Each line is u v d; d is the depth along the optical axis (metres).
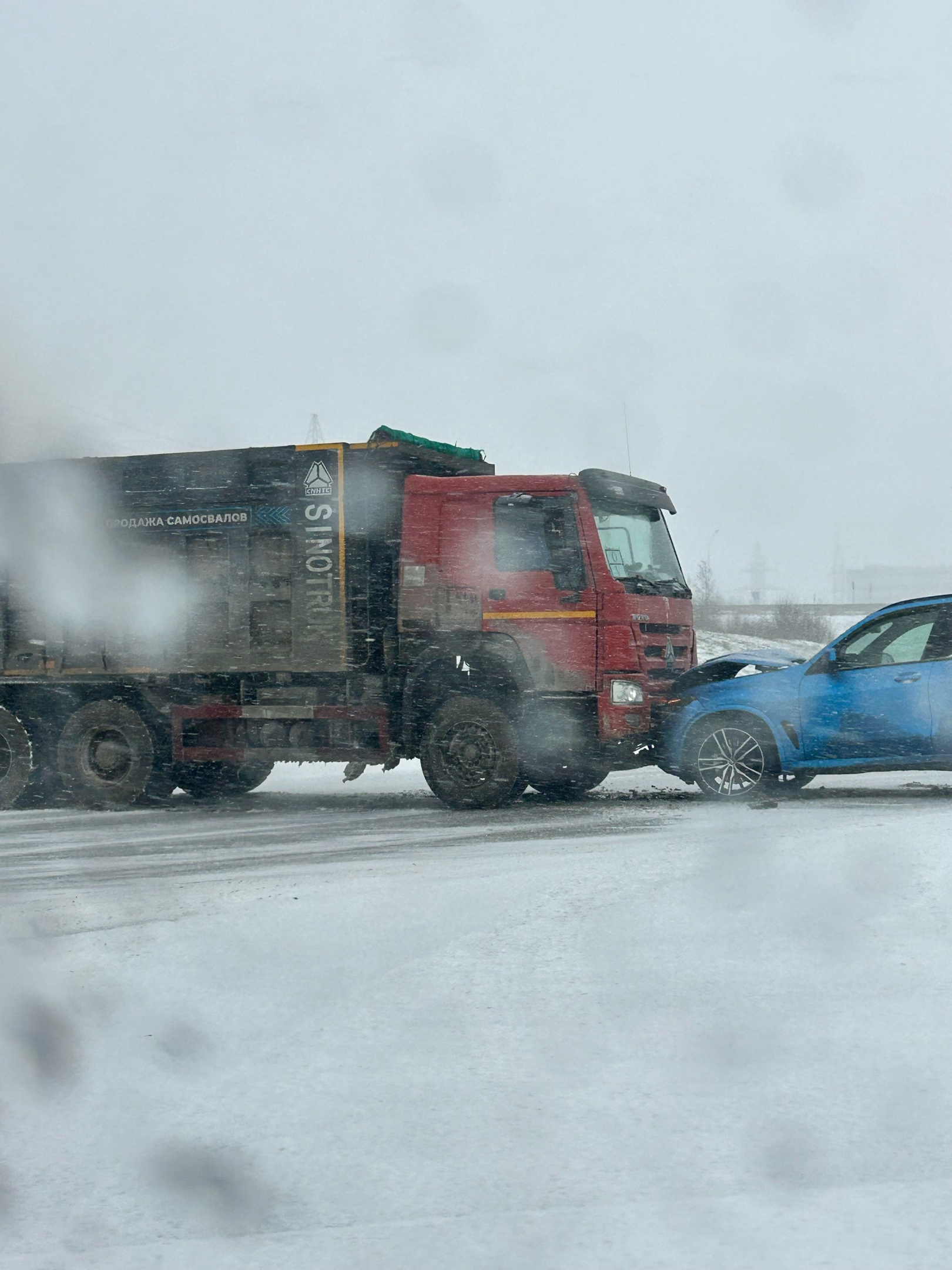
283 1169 2.71
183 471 11.97
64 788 12.39
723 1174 2.58
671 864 6.72
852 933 4.77
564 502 10.99
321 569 11.42
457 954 4.72
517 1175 2.63
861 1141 2.75
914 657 10.43
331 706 11.41
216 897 6.35
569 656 10.86
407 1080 3.28
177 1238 2.37
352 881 6.67
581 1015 3.81
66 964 4.79
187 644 11.93
